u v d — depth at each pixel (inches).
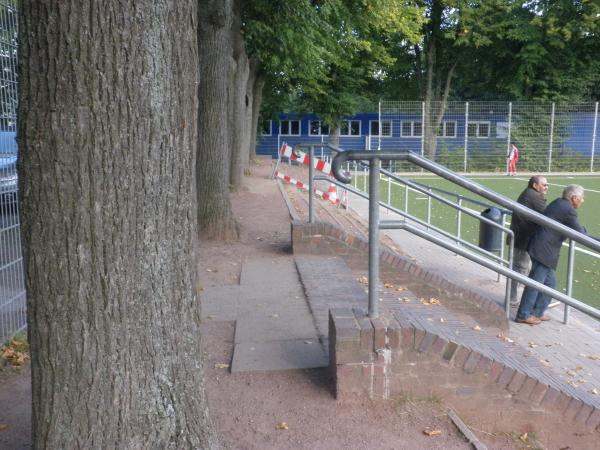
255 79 1133.1
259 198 616.7
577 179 1272.1
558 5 1477.6
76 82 86.4
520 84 1579.7
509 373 149.8
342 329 149.6
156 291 98.8
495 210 402.6
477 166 1450.5
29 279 92.0
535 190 314.5
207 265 300.0
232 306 233.1
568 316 310.3
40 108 87.0
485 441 146.0
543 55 1533.0
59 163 87.7
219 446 114.7
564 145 1455.5
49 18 85.3
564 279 402.3
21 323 205.2
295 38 645.3
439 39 1619.1
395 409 148.1
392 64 1540.4
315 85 1266.0
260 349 186.4
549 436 150.8
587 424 150.3
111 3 86.7
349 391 151.2
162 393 101.7
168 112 95.0
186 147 99.6
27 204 89.7
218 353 185.6
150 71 91.2
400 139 1429.6
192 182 102.6
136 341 97.0
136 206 93.2
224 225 360.2
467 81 1780.3
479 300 292.4
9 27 194.7
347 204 681.0
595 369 248.5
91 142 88.0
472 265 421.7
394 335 149.5
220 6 353.7
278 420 143.6
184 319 104.5
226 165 363.9
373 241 155.6
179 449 104.6
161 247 98.4
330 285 259.6
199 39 354.9
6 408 154.4
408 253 451.5
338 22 883.4
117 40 87.6
